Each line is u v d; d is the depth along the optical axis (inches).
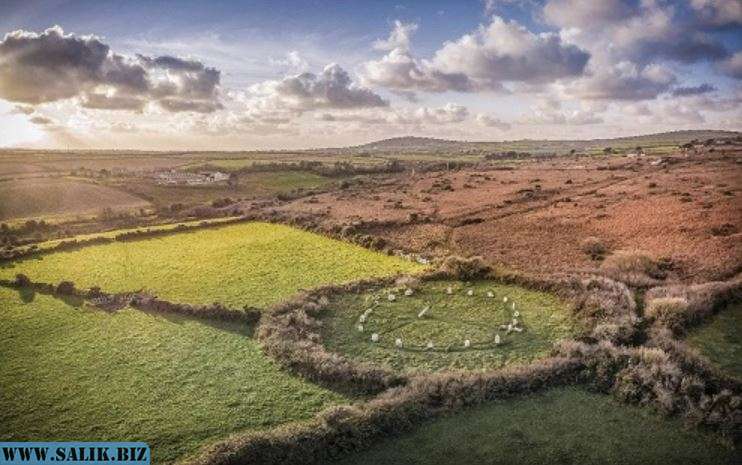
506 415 1098.7
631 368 1190.3
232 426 1075.3
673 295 1601.9
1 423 1106.7
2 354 1438.2
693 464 931.3
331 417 1050.1
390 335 1513.3
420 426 1073.5
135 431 1065.5
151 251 2581.2
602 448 983.6
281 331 1487.5
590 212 3063.5
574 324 1525.6
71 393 1220.5
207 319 1662.2
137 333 1566.2
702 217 2632.9
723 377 1146.7
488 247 2454.5
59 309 1782.7
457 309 1688.0
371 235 2746.1
